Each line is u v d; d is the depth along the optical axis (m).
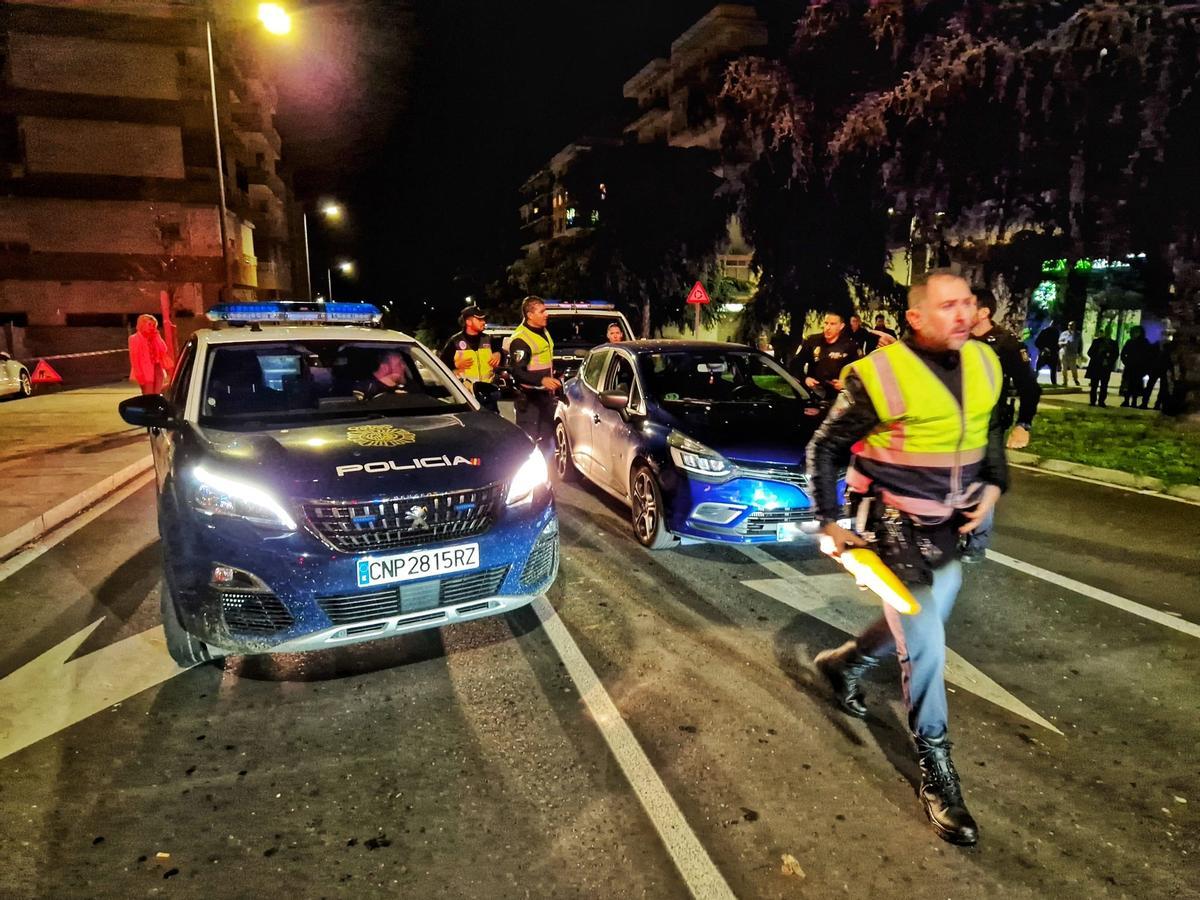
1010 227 11.50
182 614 3.35
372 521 3.31
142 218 30.39
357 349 4.85
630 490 5.73
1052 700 3.44
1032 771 2.92
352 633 3.32
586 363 7.28
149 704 3.38
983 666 3.76
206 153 30.78
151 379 9.85
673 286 24.53
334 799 2.75
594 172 26.31
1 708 3.34
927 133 11.38
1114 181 9.97
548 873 2.40
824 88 13.62
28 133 28.94
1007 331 5.15
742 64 14.32
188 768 2.92
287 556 3.20
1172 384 11.33
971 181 11.28
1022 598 4.61
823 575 4.97
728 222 22.47
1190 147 9.29
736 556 5.36
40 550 5.50
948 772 2.65
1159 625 4.23
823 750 3.05
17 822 2.62
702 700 3.42
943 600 2.56
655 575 4.96
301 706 3.37
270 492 3.27
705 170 24.83
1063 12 9.73
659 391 5.94
